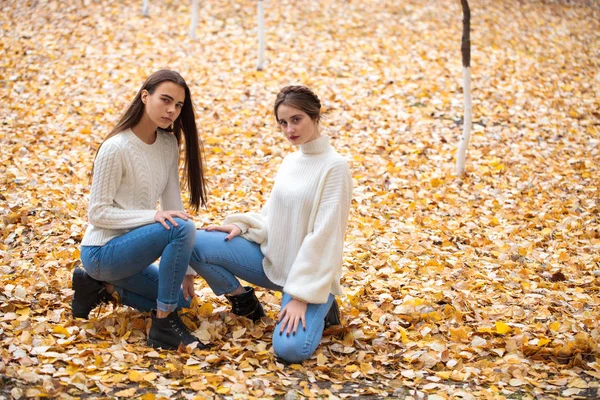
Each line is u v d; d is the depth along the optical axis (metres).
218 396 2.91
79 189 5.83
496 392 3.05
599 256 4.85
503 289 4.32
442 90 8.74
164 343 3.37
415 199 5.98
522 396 3.06
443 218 5.64
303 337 3.28
